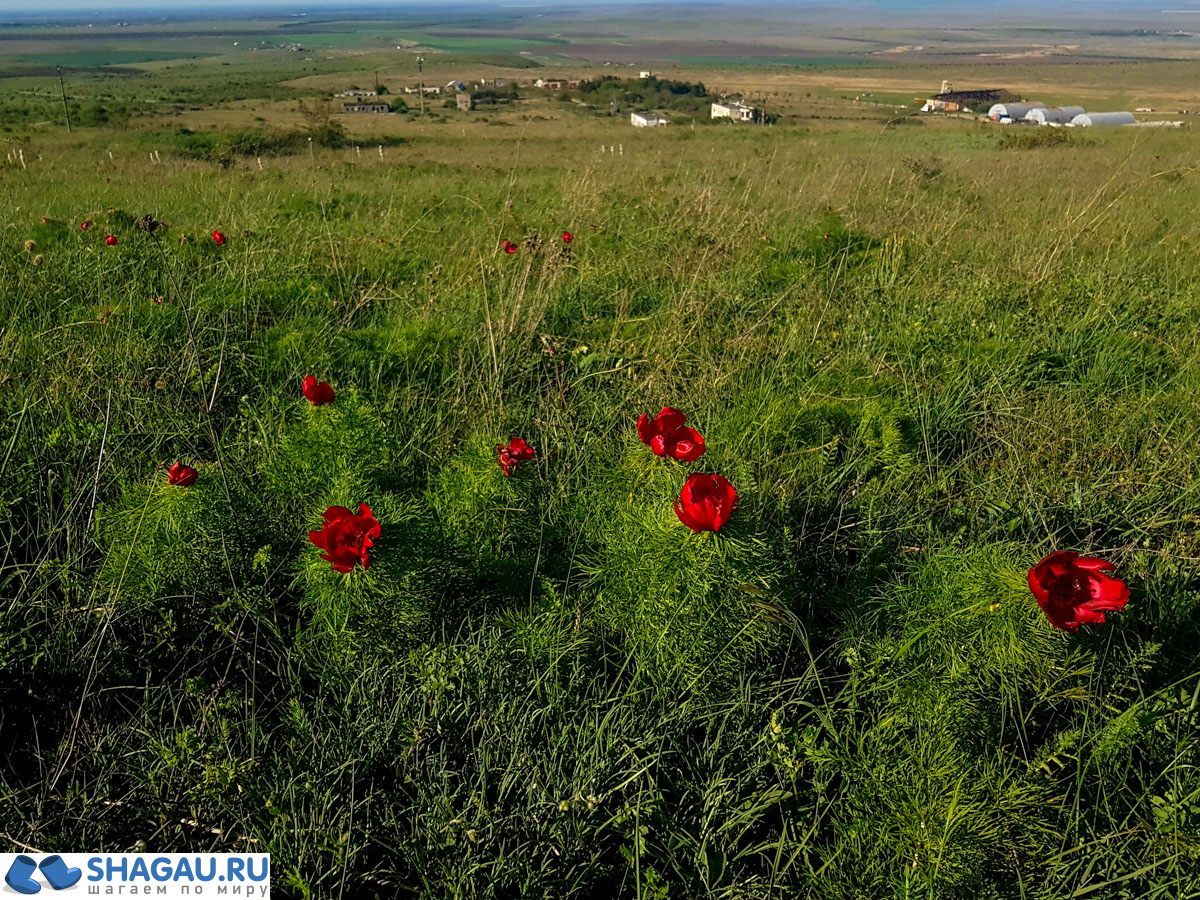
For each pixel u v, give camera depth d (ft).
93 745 7.26
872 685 7.66
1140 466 12.14
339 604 7.68
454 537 9.03
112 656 8.09
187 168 56.95
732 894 6.18
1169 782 7.02
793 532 10.27
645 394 13.97
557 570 9.43
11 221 25.29
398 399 13.58
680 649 7.63
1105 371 15.28
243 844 6.40
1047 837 6.41
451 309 18.02
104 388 12.76
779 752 7.03
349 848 6.25
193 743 6.96
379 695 7.63
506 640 8.27
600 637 8.42
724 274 20.92
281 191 38.91
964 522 10.86
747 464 10.95
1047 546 10.36
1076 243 24.43
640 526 8.20
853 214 28.60
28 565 8.77
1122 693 7.84
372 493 9.27
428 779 7.00
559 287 19.34
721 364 14.93
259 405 13.20
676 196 30.66
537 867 6.35
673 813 6.84
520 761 6.91
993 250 24.09
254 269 19.52
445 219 30.58
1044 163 51.39
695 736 7.68
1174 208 32.24
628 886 6.37
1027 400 14.25
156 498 8.72
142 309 16.12
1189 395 13.92
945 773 6.48
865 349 16.02
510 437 12.43
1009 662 7.08
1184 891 5.94
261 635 8.63
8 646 7.73
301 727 7.16
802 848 6.35
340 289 19.27
